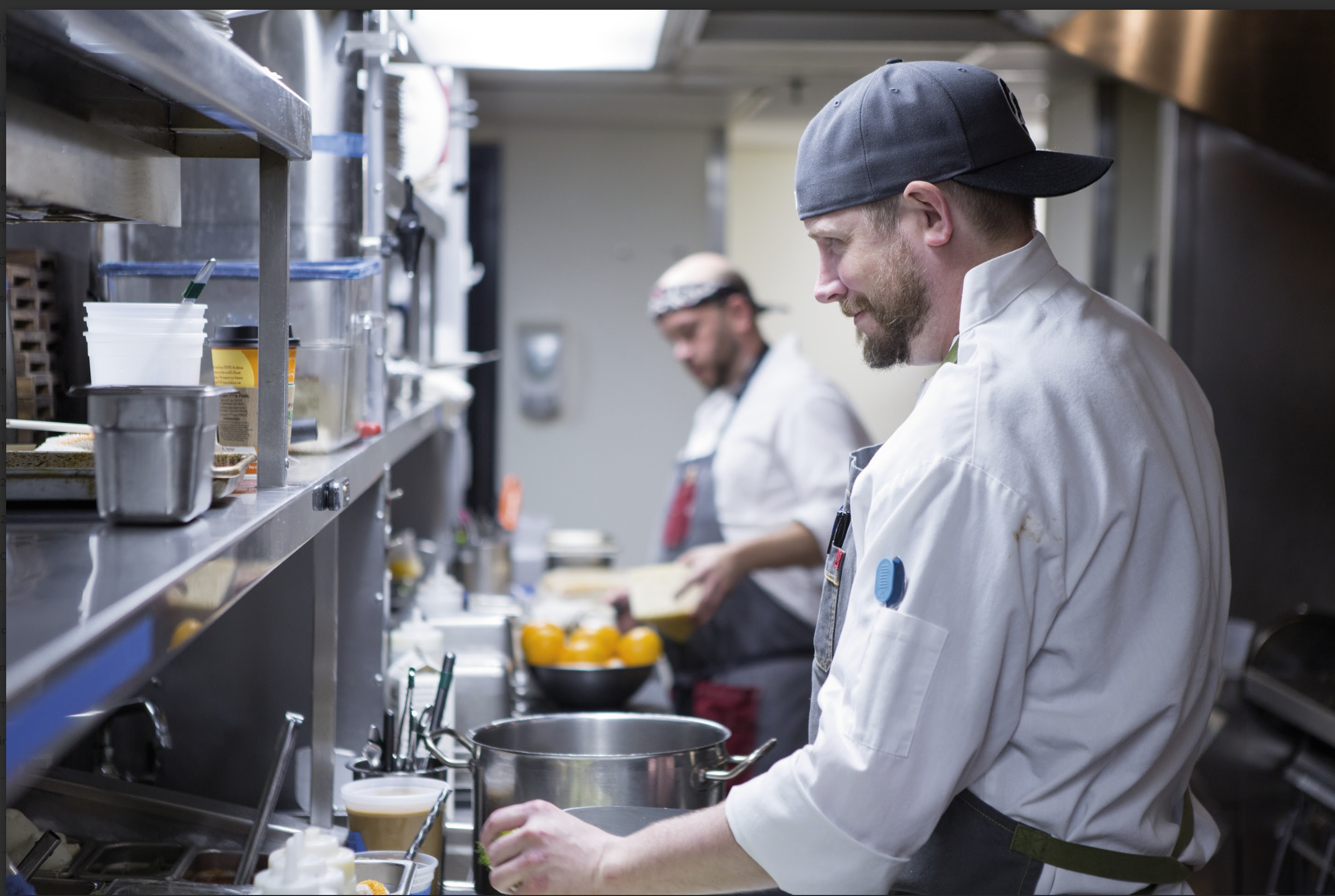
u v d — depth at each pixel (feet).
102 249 5.15
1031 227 4.25
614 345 17.74
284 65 5.53
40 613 2.01
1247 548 11.50
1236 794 10.02
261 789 5.51
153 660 2.19
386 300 6.15
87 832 4.61
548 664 8.13
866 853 3.40
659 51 10.28
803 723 9.39
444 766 5.28
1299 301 10.90
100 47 2.35
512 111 16.60
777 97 15.60
